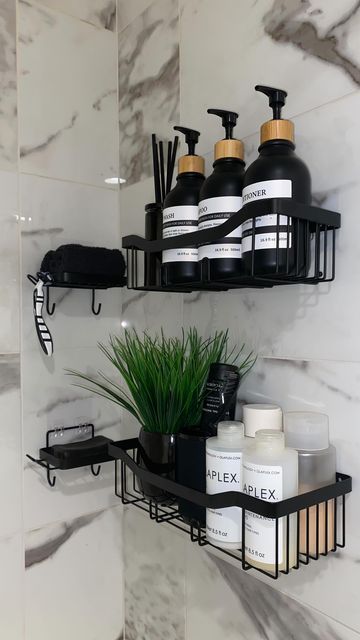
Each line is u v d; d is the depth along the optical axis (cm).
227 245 67
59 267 91
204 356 80
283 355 74
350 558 65
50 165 100
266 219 60
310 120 69
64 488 102
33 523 98
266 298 76
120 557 110
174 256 73
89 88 105
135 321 105
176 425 77
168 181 87
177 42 93
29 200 97
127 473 108
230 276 67
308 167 69
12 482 95
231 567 83
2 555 94
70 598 103
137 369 80
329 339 67
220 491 66
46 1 99
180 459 73
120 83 109
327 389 68
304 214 60
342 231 65
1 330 94
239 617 82
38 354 98
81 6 104
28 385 97
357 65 64
